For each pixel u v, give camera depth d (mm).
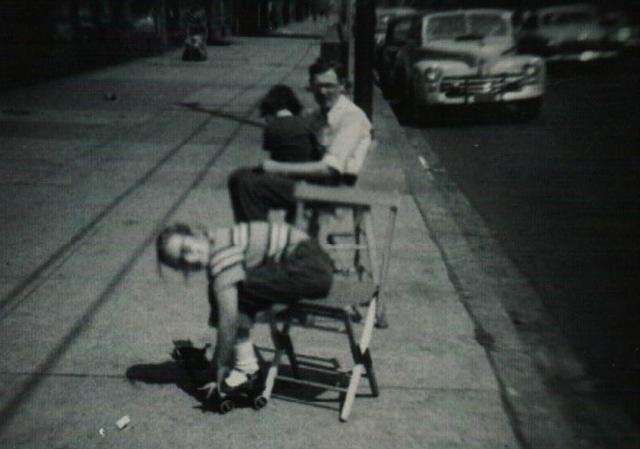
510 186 8711
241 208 3998
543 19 22141
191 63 25422
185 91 17062
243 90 17250
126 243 6305
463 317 4980
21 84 18016
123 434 3578
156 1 31406
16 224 6812
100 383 4051
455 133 12555
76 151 10148
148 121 12711
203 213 7188
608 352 4590
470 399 3951
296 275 3428
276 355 3877
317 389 4039
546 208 7770
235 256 3338
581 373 4301
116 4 27672
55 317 4855
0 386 3992
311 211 4754
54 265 5777
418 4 36188
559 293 5516
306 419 3738
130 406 3830
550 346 4641
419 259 6070
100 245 6250
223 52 31344
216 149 10336
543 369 4332
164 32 32344
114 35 26922
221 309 3346
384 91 18328
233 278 3311
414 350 4488
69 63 23125
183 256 3354
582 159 10227
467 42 13797
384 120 13609
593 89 18297
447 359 4387
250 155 9930
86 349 4430
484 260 6156
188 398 3920
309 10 83000
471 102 13008
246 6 47969
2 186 8195
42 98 15500
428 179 8953
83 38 24734
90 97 15766
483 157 10422
